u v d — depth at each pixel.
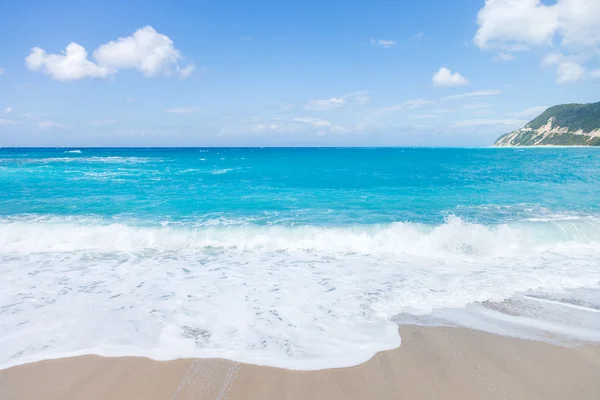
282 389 3.74
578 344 4.73
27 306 5.70
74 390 3.70
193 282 6.96
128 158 55.47
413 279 7.24
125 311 5.56
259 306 5.83
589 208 13.88
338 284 6.93
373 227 10.87
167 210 13.36
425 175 28.12
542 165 39.91
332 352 4.48
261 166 39.25
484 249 9.36
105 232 10.24
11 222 11.14
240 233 10.41
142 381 3.85
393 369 4.12
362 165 41.56
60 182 21.30
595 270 7.80
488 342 4.77
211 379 3.89
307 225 11.11
